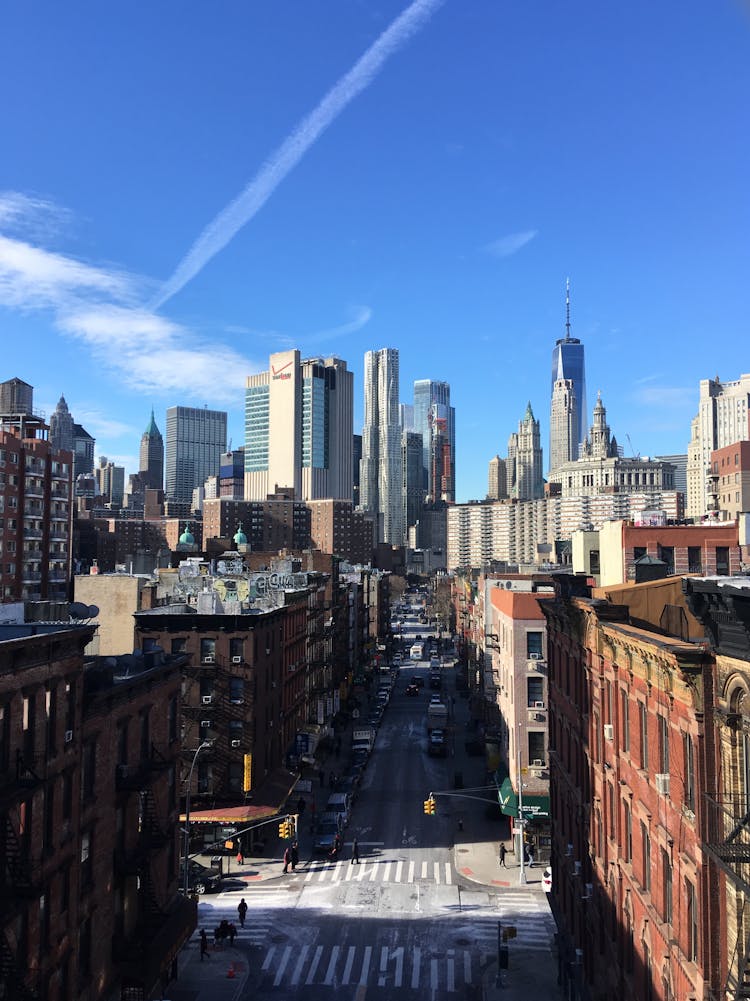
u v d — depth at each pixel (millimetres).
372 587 158625
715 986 18125
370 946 41281
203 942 39969
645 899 24141
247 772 53219
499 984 37219
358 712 108812
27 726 24000
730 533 47875
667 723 22312
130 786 31781
